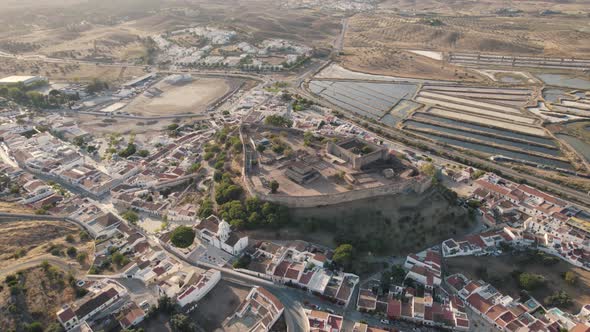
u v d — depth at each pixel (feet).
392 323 527.40
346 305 547.90
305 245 633.61
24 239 633.20
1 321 481.87
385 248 636.48
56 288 540.93
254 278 586.45
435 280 577.84
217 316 527.40
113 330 501.15
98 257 614.75
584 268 602.03
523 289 574.56
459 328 515.50
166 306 523.70
